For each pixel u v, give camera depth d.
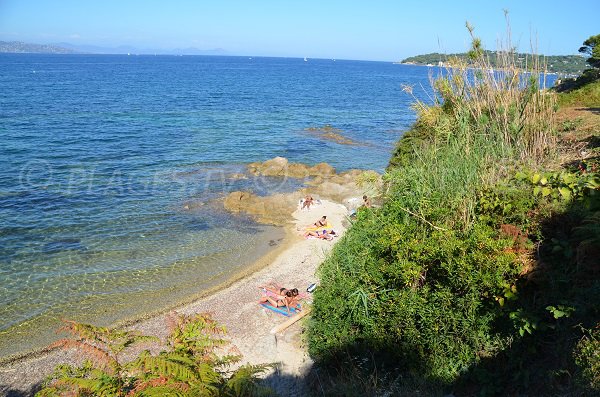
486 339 6.55
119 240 17.98
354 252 9.22
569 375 5.18
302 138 39.41
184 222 20.19
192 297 13.87
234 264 16.33
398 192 10.09
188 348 5.22
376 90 91.81
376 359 7.50
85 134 38.19
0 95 62.62
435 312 7.00
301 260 16.53
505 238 7.14
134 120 46.28
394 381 6.80
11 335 11.82
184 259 16.59
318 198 23.34
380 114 56.00
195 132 40.94
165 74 129.38
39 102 57.09
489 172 8.98
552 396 5.26
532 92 11.12
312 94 80.44
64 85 82.75
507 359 6.30
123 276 15.13
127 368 4.79
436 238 7.60
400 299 7.39
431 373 6.74
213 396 4.61
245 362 9.98
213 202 22.73
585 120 14.37
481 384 6.35
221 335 11.51
